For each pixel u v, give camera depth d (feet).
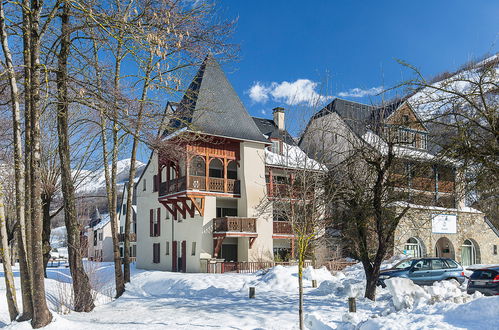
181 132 57.41
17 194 41.11
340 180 53.21
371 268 54.08
